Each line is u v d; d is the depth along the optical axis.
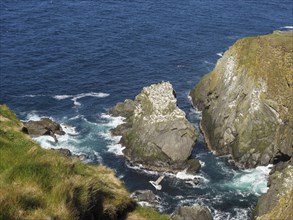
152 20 120.94
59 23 114.19
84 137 69.81
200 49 105.31
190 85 89.19
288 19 128.12
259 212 51.12
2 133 24.88
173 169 62.97
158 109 67.88
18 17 116.00
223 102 72.25
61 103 79.12
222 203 56.19
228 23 121.81
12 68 89.00
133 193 56.00
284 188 50.59
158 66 95.94
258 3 141.25
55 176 17.69
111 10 127.19
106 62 95.56
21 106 77.12
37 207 15.50
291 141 62.31
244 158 65.12
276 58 71.75
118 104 76.62
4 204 14.45
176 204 55.72
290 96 66.06
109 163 64.06
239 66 73.25
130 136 67.12
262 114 66.06
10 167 17.69
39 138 67.69
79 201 17.58
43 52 97.12
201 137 73.06
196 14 127.56
